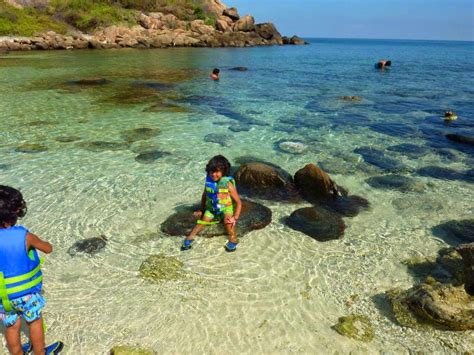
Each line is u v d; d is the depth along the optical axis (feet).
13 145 34.88
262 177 26.81
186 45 197.47
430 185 28.53
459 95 65.51
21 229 11.67
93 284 16.99
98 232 21.26
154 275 17.62
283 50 201.77
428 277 17.26
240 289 16.89
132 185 27.30
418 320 15.08
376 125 45.14
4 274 11.19
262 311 15.61
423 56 183.32
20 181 27.40
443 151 35.99
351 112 51.80
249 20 241.76
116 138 37.70
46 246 12.73
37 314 12.14
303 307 15.90
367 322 15.12
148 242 20.36
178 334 14.30
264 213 23.12
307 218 22.65
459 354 13.66
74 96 57.21
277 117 48.14
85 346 13.65
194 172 29.86
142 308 15.60
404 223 23.09
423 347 13.96
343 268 18.62
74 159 31.91
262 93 64.95
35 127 40.70
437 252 20.08
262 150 35.42
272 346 13.91
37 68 89.51
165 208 24.12
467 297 15.57
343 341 14.20
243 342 14.05
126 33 185.68
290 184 27.43
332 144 37.76
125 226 21.93
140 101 55.01
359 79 85.66
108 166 30.60
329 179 26.13
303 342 14.11
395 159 33.78
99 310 15.42
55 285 16.85
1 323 14.66
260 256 19.35
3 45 141.69
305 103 57.31
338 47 288.51
